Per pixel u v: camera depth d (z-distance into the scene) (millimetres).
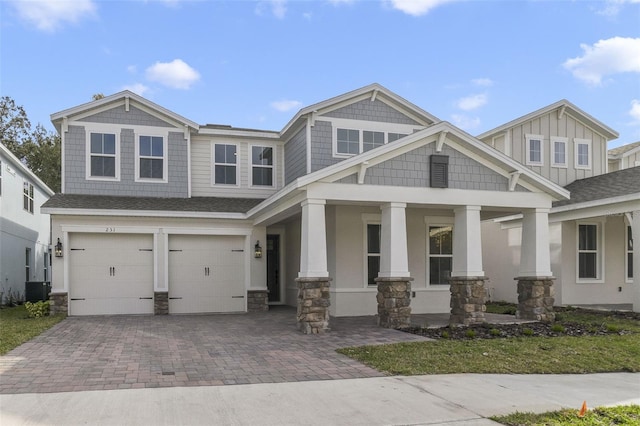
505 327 10781
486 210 12672
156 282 14242
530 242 12297
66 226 13695
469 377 6891
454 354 8102
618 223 16656
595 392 6344
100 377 6469
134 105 15508
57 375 6547
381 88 15180
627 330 10555
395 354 8047
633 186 13859
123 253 14250
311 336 9867
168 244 14531
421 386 6332
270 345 8945
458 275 11562
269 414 5145
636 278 13023
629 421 5148
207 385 6164
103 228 13953
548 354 8258
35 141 35062
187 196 15797
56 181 34469
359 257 13648
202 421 4887
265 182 16734
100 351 8305
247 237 15094
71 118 15070
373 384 6363
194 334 10258
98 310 13984
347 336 9836
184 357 7848
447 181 11242
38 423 4711
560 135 18422
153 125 15648
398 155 11000
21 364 7199
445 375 6949
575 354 8289
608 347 8789
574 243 16000
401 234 10922
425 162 11188
